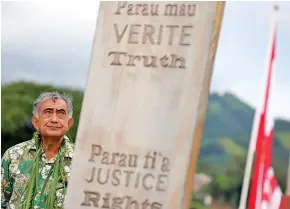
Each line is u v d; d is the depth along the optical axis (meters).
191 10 5.77
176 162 5.64
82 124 5.90
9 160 6.98
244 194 7.93
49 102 6.91
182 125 5.66
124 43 5.89
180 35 5.77
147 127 5.75
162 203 5.64
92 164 5.86
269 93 8.29
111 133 5.83
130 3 5.92
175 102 5.70
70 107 7.00
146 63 5.81
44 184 6.87
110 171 5.80
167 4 5.82
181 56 5.74
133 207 5.71
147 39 5.84
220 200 32.03
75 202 5.86
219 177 32.47
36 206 6.85
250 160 8.02
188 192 5.64
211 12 5.73
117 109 5.84
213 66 5.74
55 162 6.89
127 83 5.84
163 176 5.66
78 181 5.87
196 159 5.67
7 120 18.92
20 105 19.95
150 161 5.71
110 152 5.82
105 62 5.91
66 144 6.96
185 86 5.70
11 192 7.02
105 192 5.80
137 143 5.75
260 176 8.12
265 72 8.34
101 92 5.89
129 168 5.75
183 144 5.64
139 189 5.71
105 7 5.97
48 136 6.90
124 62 5.87
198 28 5.74
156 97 5.75
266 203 8.11
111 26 5.94
